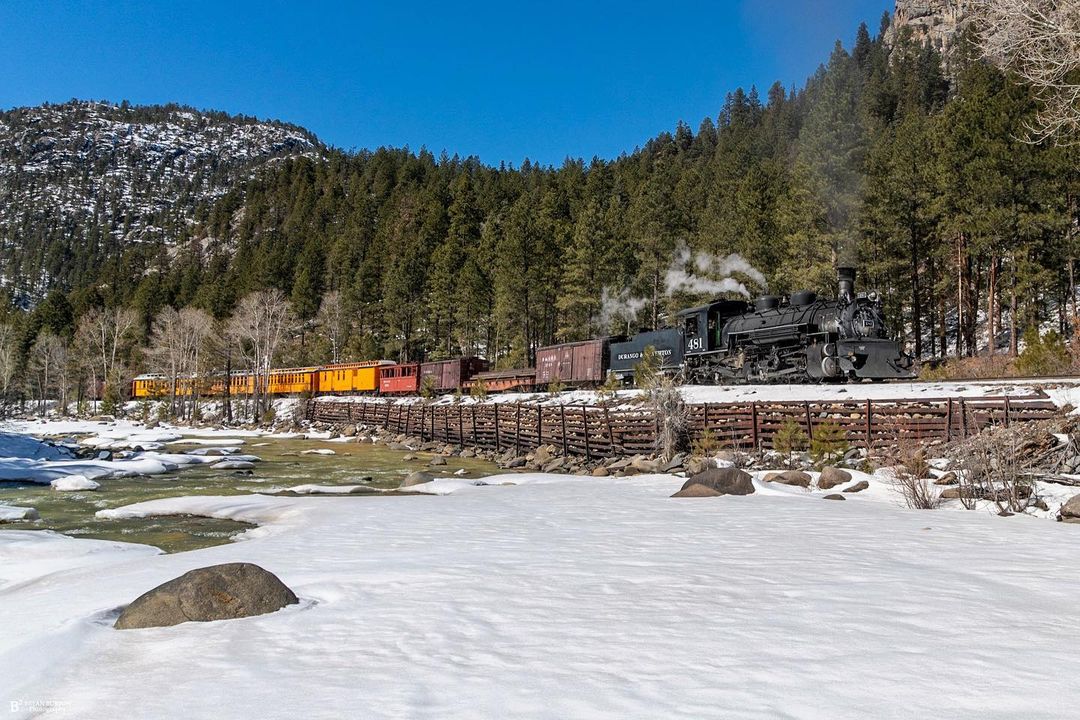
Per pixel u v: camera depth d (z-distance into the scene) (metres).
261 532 10.70
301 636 4.11
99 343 77.00
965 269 36.00
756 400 20.34
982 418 14.46
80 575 7.09
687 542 7.34
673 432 20.08
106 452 26.86
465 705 2.85
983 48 14.87
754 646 3.58
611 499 12.45
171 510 13.30
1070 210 31.77
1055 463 11.77
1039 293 35.03
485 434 29.78
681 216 62.03
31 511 12.79
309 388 60.53
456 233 80.88
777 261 43.28
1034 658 3.29
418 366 49.06
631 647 3.62
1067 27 13.52
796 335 22.50
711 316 27.61
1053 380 15.70
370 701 2.94
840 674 3.11
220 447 32.78
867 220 38.34
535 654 3.55
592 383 36.72
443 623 4.25
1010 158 31.12
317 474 21.33
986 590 4.80
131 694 3.20
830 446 16.19
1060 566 5.69
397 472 22.11
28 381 79.25
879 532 7.79
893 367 20.89
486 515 10.55
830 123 41.38
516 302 57.31
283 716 2.81
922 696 2.82
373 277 77.56
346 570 6.29
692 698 2.85
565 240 63.62
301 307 82.69
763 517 9.34
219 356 63.44
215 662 3.67
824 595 4.71
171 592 4.81
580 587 5.19
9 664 3.77
